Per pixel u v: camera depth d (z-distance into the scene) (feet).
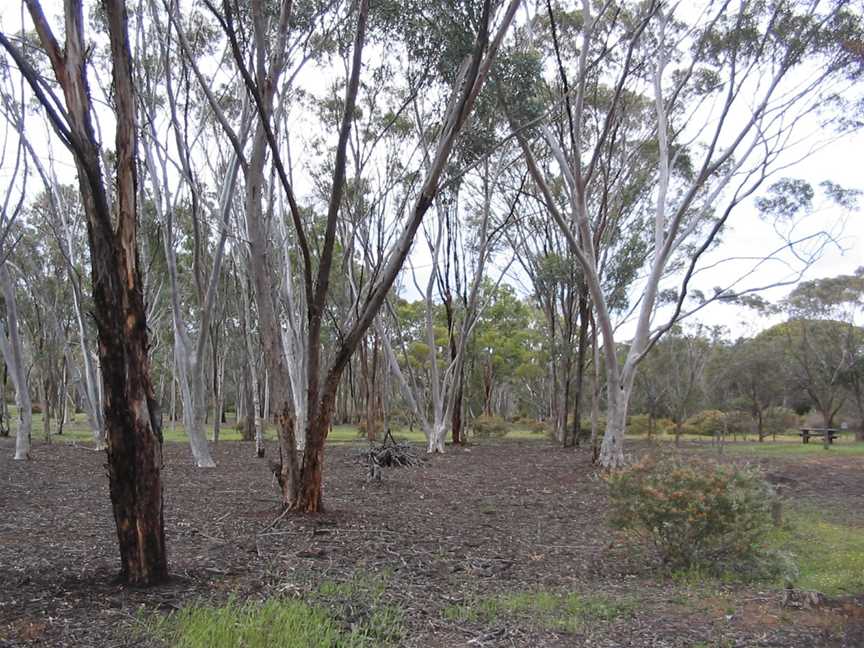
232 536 32.50
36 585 22.52
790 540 33.81
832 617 21.01
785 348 121.80
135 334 21.62
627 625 20.47
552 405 123.75
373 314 35.76
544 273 90.58
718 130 58.34
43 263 93.45
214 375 97.35
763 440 123.13
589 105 77.00
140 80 56.85
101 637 17.88
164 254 85.20
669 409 124.57
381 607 21.18
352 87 31.60
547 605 22.29
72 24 19.90
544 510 44.86
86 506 41.70
